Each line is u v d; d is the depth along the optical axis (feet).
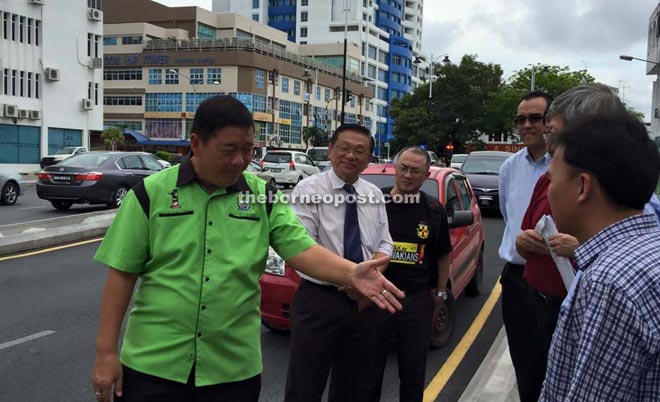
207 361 7.04
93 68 137.28
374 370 10.95
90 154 47.03
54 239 31.58
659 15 106.83
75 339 17.01
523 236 9.37
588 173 4.77
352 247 10.35
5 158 117.60
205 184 7.17
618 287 4.28
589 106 7.79
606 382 4.24
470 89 165.68
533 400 10.86
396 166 11.64
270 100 210.79
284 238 7.64
